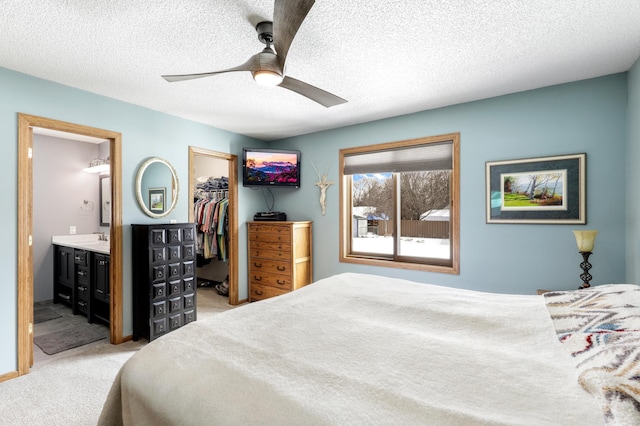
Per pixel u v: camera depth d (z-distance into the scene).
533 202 2.76
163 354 1.15
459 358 1.08
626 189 2.40
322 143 4.17
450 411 0.78
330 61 2.25
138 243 3.02
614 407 0.72
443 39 1.96
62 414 1.91
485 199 3.00
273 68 1.71
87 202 4.77
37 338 3.09
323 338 1.27
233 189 4.23
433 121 3.29
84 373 2.39
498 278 2.95
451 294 1.88
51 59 2.20
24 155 2.41
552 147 2.69
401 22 1.78
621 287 1.46
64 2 1.59
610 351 0.94
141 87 2.69
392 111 3.38
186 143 3.60
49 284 4.37
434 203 3.55
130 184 3.08
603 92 2.49
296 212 4.45
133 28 1.83
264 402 0.85
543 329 1.31
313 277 4.26
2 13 1.67
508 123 2.88
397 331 1.34
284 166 4.24
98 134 2.84
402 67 2.34
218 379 0.97
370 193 3.99
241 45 2.03
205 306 4.17
